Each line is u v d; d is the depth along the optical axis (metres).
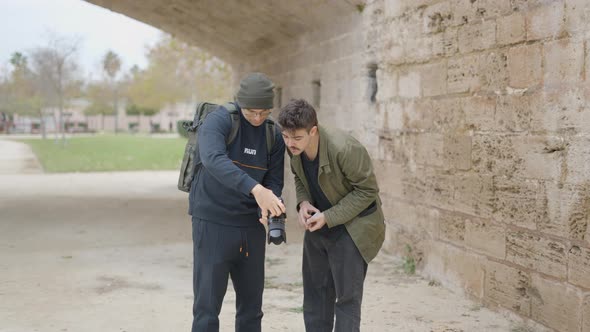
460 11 6.32
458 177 6.42
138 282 7.00
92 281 7.03
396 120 7.86
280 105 13.19
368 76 8.72
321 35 10.43
